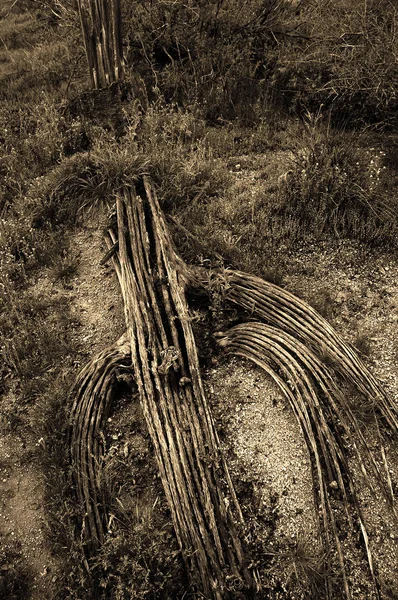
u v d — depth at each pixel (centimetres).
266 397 272
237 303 305
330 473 237
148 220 354
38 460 253
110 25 423
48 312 321
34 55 576
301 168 369
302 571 215
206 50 487
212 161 401
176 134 425
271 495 240
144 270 313
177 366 269
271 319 296
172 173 384
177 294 298
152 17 491
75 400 266
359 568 219
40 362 294
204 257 331
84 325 314
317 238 348
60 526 229
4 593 220
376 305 312
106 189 377
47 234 364
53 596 218
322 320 287
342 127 433
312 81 443
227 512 229
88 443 252
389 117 420
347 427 247
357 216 349
